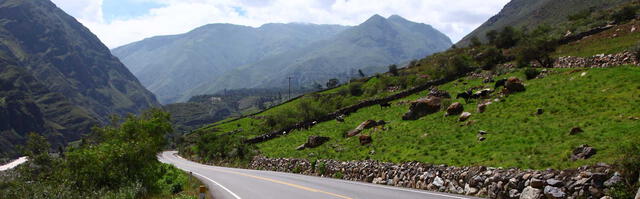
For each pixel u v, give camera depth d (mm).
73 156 23703
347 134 44781
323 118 66312
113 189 23266
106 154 23906
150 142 27062
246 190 22219
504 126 27609
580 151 17156
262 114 130125
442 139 29094
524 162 18281
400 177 23516
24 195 21500
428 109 41656
